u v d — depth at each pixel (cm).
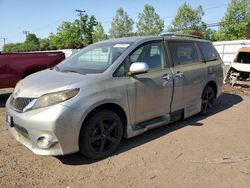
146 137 503
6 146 463
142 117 471
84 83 390
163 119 516
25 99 388
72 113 369
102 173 377
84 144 393
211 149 455
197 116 639
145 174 375
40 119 360
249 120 612
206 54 638
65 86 379
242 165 403
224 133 528
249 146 468
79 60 500
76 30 5078
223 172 383
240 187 347
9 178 364
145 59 479
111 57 455
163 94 498
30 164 401
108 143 430
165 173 379
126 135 449
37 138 368
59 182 355
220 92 687
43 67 848
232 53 2347
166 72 505
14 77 791
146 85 463
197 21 5031
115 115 423
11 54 800
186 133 525
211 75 634
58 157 421
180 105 548
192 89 572
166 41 528
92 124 395
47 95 372
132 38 503
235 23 4453
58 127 360
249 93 920
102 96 399
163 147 460
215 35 4862
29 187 345
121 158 420
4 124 582
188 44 586
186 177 369
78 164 401
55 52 894
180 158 422
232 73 1033
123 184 352
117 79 426
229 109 709
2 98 880
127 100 435
